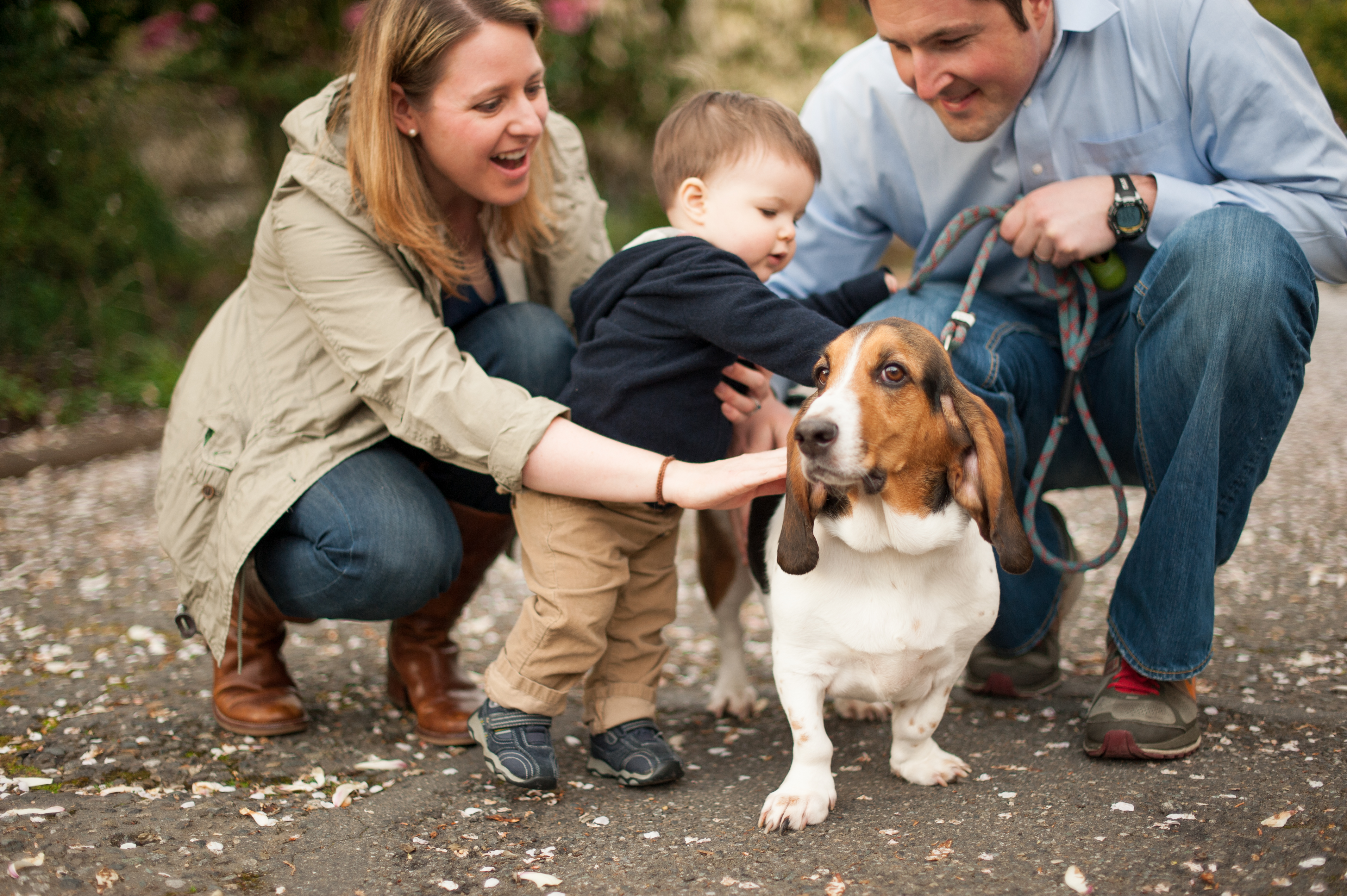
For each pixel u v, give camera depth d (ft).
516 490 7.91
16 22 21.34
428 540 8.43
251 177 27.66
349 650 11.83
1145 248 8.77
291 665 11.32
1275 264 7.50
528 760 7.75
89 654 11.05
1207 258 7.55
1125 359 8.98
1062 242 8.36
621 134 33.94
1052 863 6.23
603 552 7.97
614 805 7.62
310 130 8.59
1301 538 14.44
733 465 7.39
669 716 10.02
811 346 7.42
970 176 9.42
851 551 7.22
